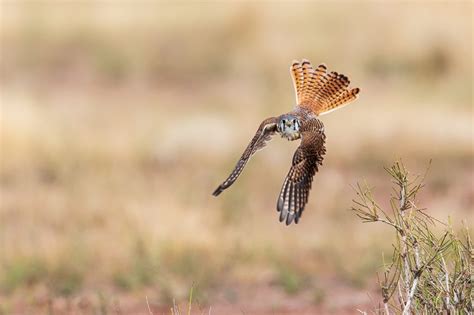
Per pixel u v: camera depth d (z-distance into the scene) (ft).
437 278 31.37
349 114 78.89
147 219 58.49
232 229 57.88
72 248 53.98
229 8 111.45
